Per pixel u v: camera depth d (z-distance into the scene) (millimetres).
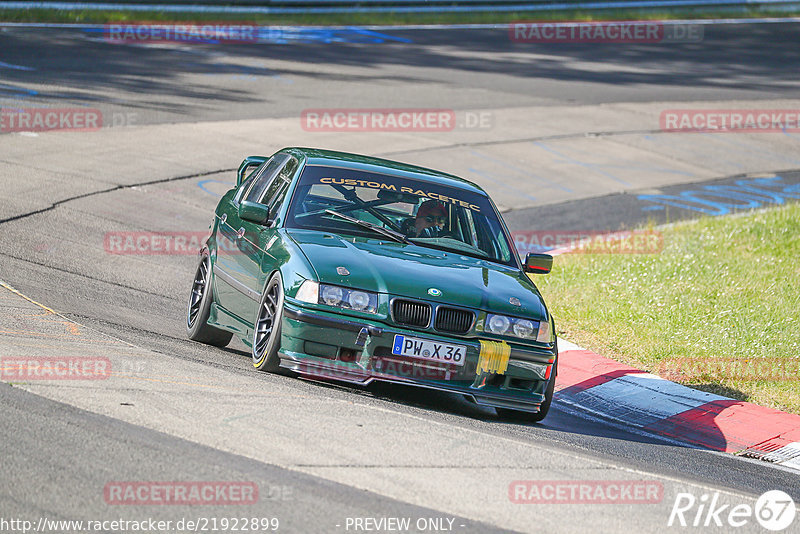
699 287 41750
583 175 70812
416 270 24641
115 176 54062
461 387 23656
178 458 16938
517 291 25328
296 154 29719
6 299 29031
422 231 27359
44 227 42469
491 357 23703
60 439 17109
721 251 48938
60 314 28312
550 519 16609
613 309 38594
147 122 67375
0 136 58656
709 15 162125
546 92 97625
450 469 18406
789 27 157500
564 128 83625
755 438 27594
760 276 44031
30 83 74125
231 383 22234
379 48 113812
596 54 124938
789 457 26406
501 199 62281
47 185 49938
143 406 19484
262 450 17875
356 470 17531
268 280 25141
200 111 72938
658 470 21719
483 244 27812
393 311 23484
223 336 30062
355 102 83250
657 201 65562
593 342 35312
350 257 24562
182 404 19938
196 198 52750
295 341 23344
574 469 19984
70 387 20125
